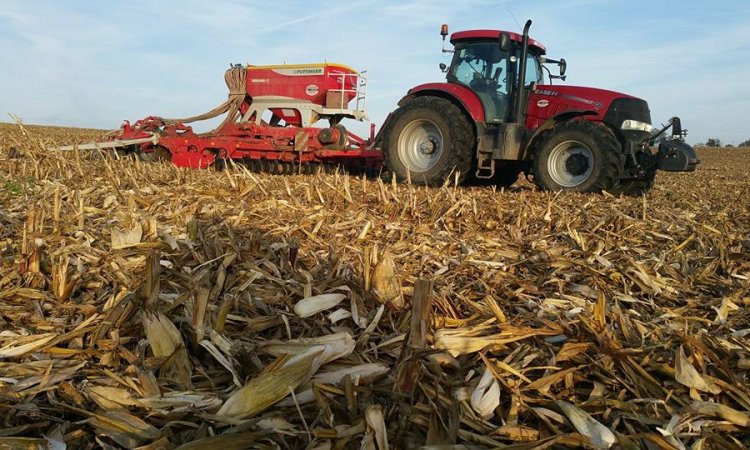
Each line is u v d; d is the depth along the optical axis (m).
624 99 7.79
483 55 8.41
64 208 4.50
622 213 5.42
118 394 1.62
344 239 3.90
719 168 27.61
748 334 2.36
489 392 1.65
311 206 5.16
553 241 4.24
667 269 3.38
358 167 10.26
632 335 2.23
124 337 1.95
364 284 2.48
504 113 8.20
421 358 1.67
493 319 2.21
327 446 1.43
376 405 1.47
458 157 8.30
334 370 1.76
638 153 8.13
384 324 2.24
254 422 1.46
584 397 1.80
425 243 3.82
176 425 1.53
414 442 1.51
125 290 2.36
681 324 2.42
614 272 3.20
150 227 3.26
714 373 1.93
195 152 10.17
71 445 1.46
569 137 7.68
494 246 3.88
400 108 8.93
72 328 2.10
